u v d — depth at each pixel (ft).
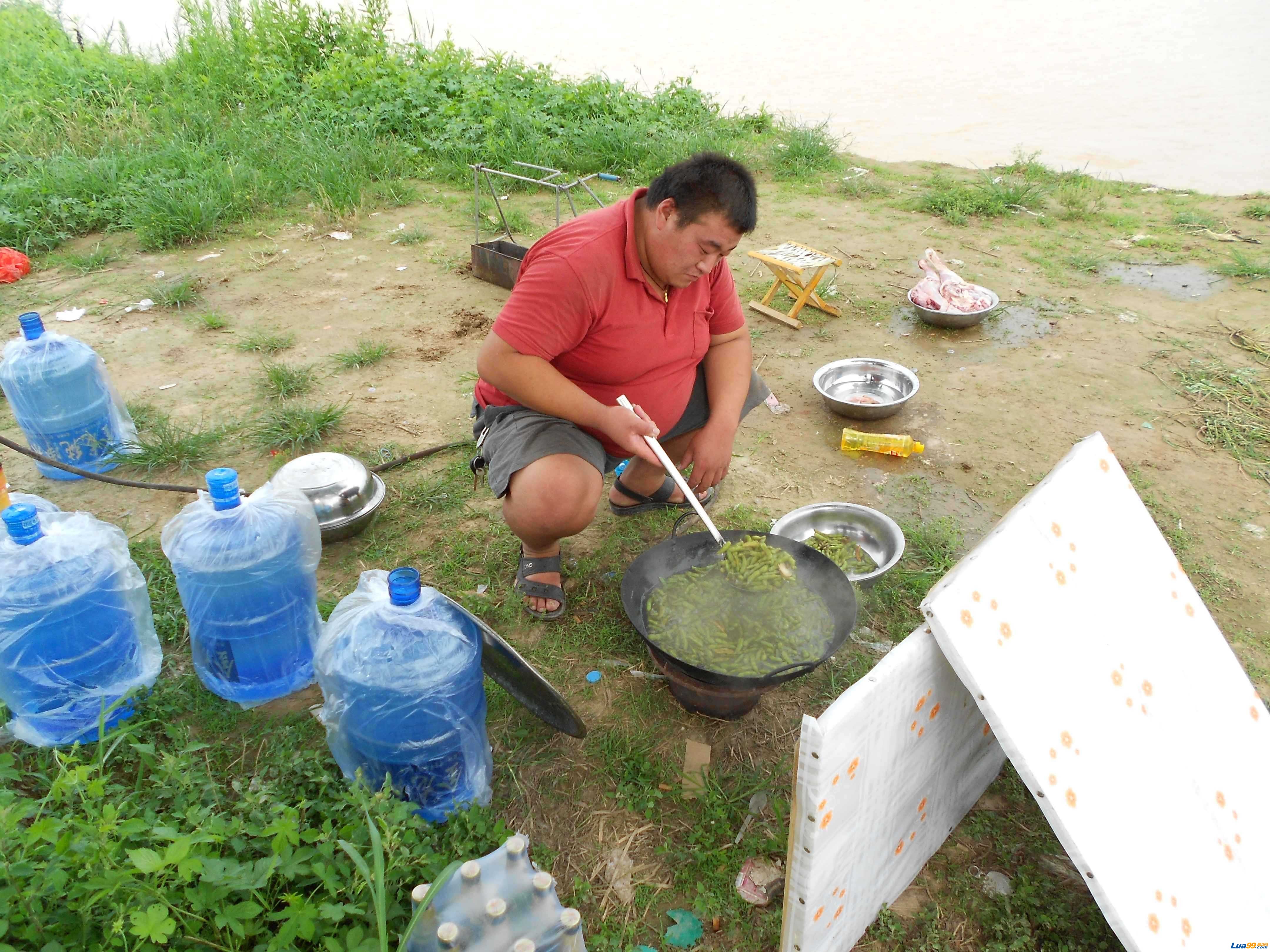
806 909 5.99
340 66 32.48
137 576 8.98
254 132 28.19
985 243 21.39
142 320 17.99
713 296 10.14
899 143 30.35
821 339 17.10
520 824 7.91
